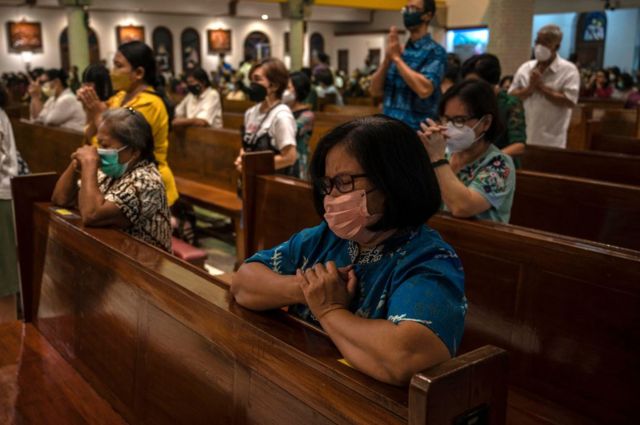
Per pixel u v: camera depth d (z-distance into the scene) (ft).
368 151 4.00
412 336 3.60
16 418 6.36
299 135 12.57
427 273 3.93
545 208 10.55
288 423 4.24
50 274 8.18
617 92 39.55
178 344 5.43
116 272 6.41
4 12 58.54
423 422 3.18
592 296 6.50
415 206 4.06
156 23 65.10
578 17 77.36
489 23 36.52
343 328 3.89
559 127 16.61
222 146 16.88
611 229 9.71
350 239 4.34
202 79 20.26
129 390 6.29
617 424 6.41
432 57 11.43
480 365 3.36
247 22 70.28
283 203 10.56
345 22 75.20
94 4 55.57
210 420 5.08
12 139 12.29
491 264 7.38
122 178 8.28
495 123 7.48
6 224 12.11
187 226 16.81
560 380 6.86
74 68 37.14
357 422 3.70
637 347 6.17
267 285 4.61
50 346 8.13
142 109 11.56
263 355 4.40
